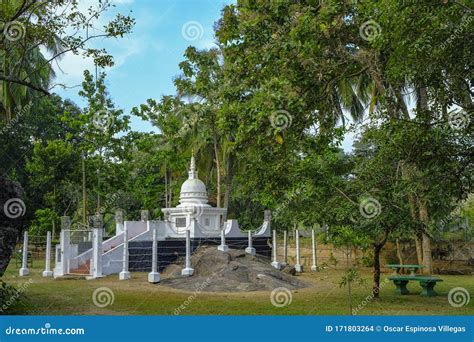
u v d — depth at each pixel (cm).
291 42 1208
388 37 1023
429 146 1073
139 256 2180
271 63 1345
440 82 1039
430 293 1489
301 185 1397
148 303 1313
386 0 946
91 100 2758
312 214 1334
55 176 3366
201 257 2022
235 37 1424
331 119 1474
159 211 3425
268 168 1420
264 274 1803
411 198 1423
